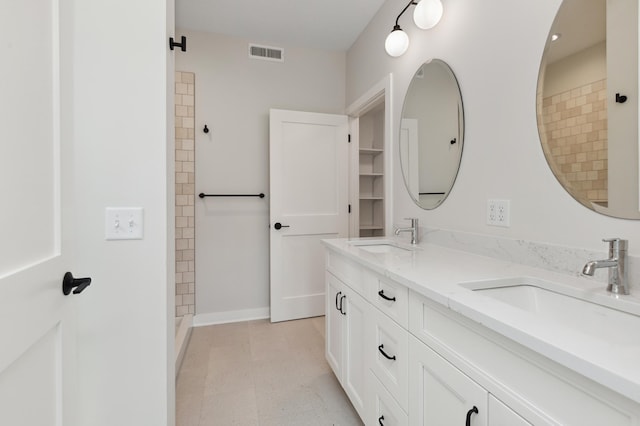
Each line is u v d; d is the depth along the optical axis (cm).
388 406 116
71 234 90
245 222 286
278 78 292
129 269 107
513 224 125
